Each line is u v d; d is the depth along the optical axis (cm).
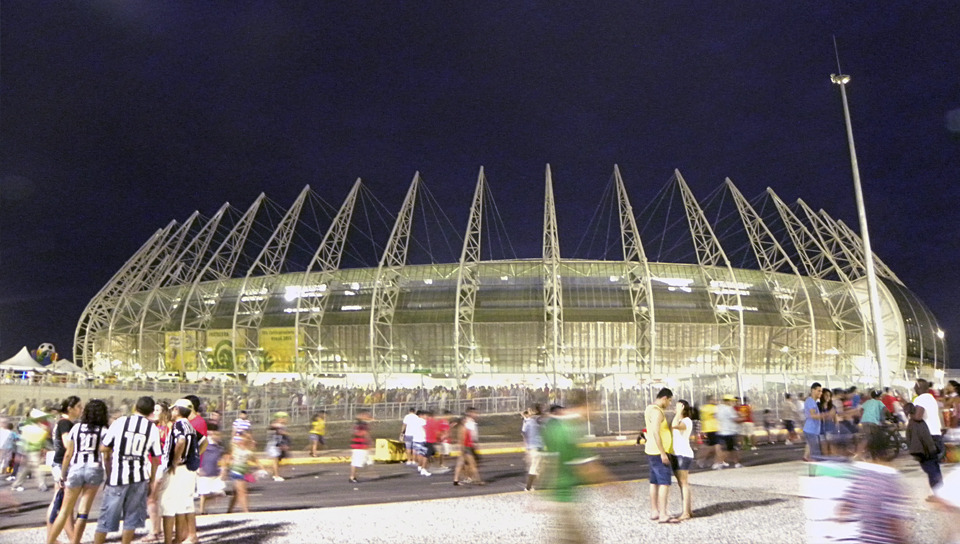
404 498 1772
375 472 2522
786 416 3488
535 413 1869
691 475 1975
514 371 8512
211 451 1495
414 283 9081
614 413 4031
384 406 5166
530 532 1196
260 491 1991
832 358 9488
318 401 5506
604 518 1276
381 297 8712
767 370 8931
